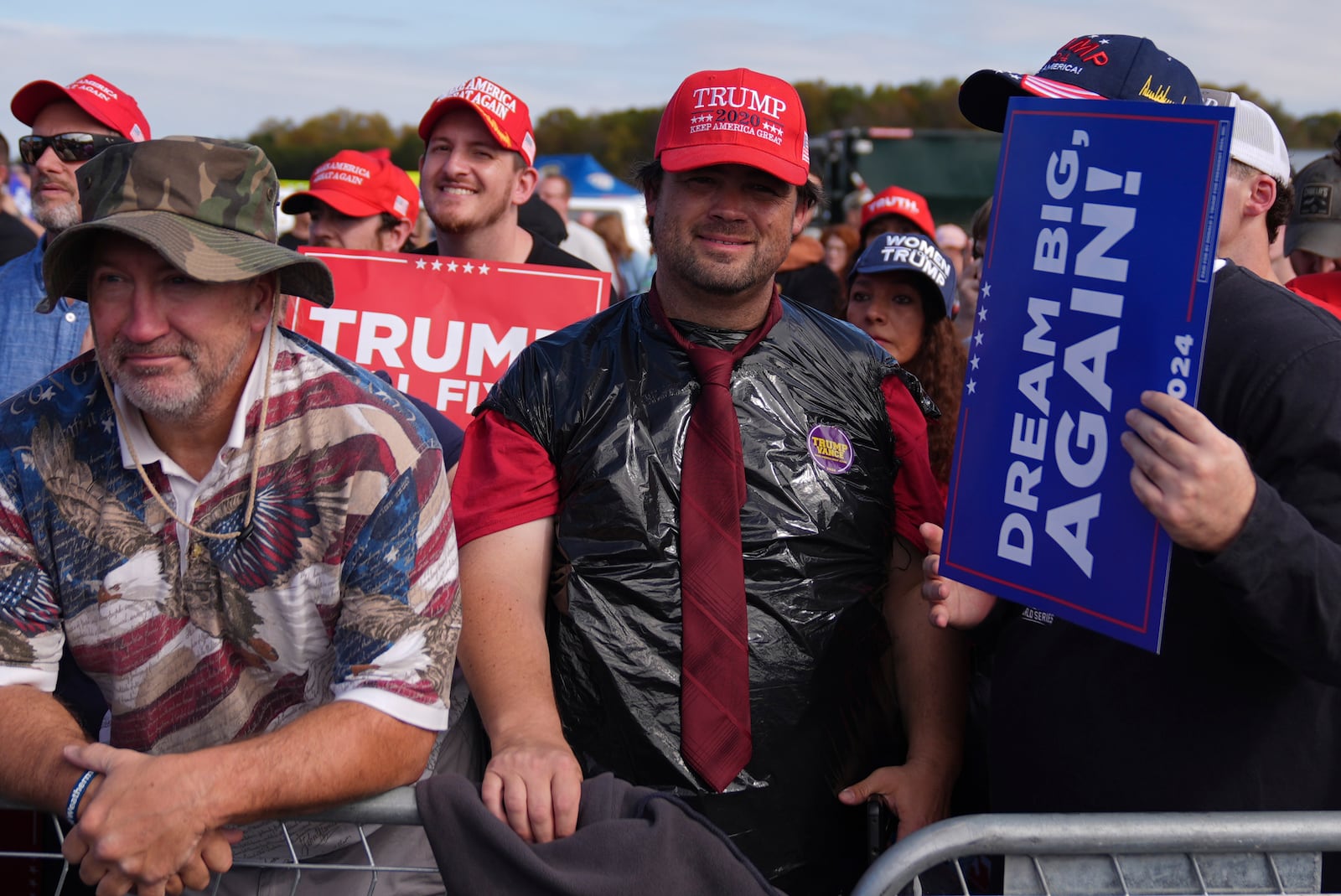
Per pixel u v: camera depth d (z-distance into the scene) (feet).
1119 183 5.24
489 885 5.23
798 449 6.93
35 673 5.72
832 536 6.88
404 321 10.89
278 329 5.83
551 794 5.60
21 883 7.01
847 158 52.75
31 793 5.31
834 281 17.75
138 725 5.87
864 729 7.10
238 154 5.53
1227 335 5.63
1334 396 5.28
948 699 7.30
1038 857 5.13
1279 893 5.17
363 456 5.53
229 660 5.80
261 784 5.12
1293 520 4.90
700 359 6.89
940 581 6.65
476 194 12.69
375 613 5.51
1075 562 5.36
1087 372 5.33
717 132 6.78
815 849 6.81
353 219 16.52
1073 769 6.07
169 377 5.29
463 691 7.02
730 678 6.53
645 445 6.79
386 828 6.38
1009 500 5.67
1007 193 5.75
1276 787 5.62
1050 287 5.51
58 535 5.67
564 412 6.93
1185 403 4.93
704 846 5.32
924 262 10.87
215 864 5.21
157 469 5.61
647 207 7.62
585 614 6.66
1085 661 6.12
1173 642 5.78
